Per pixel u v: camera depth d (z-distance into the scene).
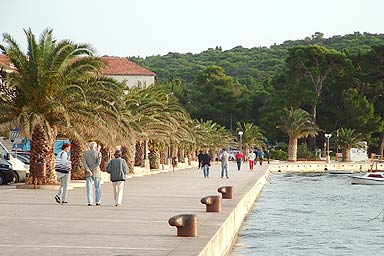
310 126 143.38
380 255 27.69
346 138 146.75
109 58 135.38
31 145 41.19
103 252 16.89
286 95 152.25
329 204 55.06
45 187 40.62
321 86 155.62
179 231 20.12
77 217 25.30
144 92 68.38
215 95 176.12
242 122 175.12
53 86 40.44
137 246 18.00
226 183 54.25
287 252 28.02
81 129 41.56
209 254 18.84
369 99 159.38
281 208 50.16
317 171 132.25
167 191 42.78
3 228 21.62
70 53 40.47
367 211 48.66
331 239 32.47
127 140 50.25
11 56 40.19
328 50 157.12
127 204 31.78
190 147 104.19
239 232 34.12
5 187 42.44
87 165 30.42
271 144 167.12
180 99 186.88
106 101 42.03
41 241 18.73
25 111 39.44
